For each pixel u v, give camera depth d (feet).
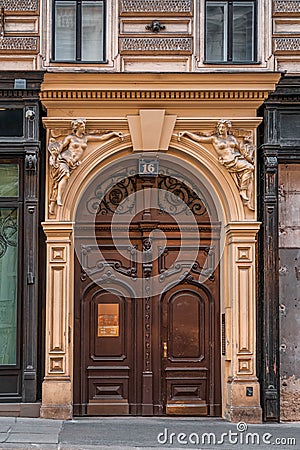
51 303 42.57
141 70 43.45
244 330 42.83
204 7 43.80
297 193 44.37
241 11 44.21
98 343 44.29
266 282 42.93
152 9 43.55
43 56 43.21
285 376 43.75
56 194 42.80
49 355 42.37
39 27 43.37
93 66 43.32
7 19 43.37
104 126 43.34
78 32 43.70
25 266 42.57
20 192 43.21
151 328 44.45
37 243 42.73
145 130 43.16
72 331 43.21
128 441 37.19
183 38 43.60
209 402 44.29
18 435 37.70
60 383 42.29
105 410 43.91
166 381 44.37
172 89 42.75
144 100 43.09
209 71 43.34
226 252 43.88
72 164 42.86
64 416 42.14
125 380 44.24
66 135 43.19
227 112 43.45
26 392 42.16
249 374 42.70
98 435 38.40
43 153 43.34
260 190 43.47
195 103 43.21
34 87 42.55
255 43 43.88
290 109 43.42
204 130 43.55
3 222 43.57
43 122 42.93
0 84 42.55
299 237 44.24
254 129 43.57
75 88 42.55
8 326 43.24
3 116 42.93
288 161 43.55
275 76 42.55
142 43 43.47
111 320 44.45
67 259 42.73
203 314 44.75
